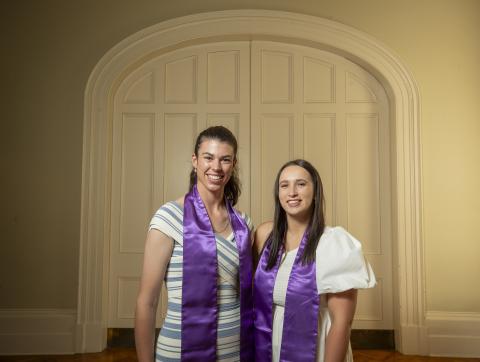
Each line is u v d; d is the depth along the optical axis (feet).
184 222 4.55
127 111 12.32
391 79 11.91
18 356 10.85
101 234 11.48
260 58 12.48
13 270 11.45
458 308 11.33
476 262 11.44
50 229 11.59
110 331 11.68
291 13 12.07
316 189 5.11
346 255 4.62
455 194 11.61
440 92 11.85
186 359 4.30
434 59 11.96
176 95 12.40
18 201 11.62
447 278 11.43
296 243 5.16
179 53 12.50
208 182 4.59
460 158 11.69
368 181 12.16
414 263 11.37
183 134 12.30
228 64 12.48
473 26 12.00
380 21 12.12
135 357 10.72
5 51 11.94
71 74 11.97
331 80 12.47
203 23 12.03
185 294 4.38
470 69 11.89
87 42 12.05
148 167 12.19
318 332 4.74
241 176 12.12
